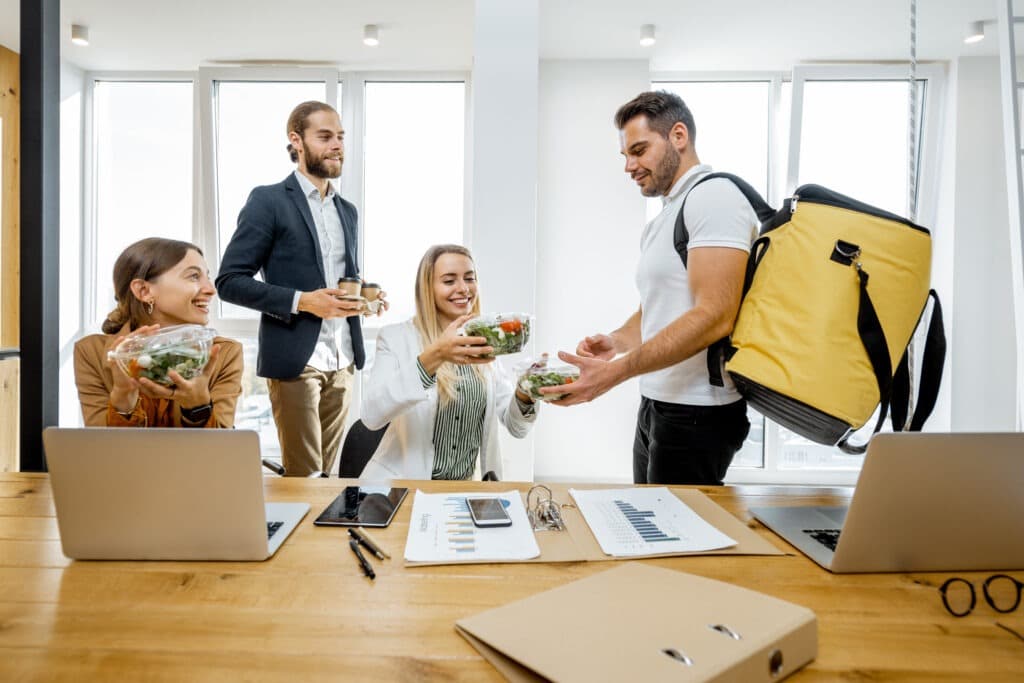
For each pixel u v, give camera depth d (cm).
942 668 62
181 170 361
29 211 167
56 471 83
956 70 331
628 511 107
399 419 171
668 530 98
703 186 152
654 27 303
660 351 138
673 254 163
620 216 344
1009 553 84
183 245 162
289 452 264
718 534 96
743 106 362
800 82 339
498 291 254
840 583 81
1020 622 71
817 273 132
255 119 354
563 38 315
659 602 68
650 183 175
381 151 364
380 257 367
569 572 83
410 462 169
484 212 254
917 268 129
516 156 253
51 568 83
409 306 369
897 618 72
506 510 107
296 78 347
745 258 145
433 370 155
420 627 69
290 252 259
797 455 371
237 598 75
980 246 336
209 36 314
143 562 86
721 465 165
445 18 296
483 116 252
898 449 78
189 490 83
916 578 83
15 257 342
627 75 340
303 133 261
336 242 276
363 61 342
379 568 84
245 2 283
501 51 251
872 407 128
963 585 81
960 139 334
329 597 76
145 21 300
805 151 351
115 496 83
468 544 92
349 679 59
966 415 341
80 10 290
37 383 168
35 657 62
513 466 263
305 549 91
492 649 63
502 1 250
